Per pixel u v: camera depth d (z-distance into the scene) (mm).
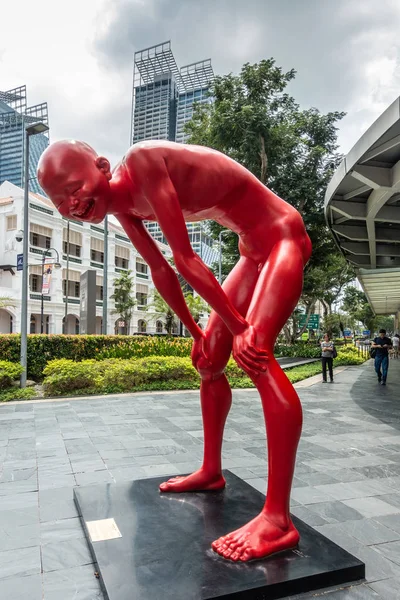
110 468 4191
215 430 3064
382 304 24281
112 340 12500
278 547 2281
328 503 3410
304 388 11078
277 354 22172
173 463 4352
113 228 40500
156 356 11383
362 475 4121
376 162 8453
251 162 16328
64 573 2314
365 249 14281
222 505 2850
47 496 3453
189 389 9992
